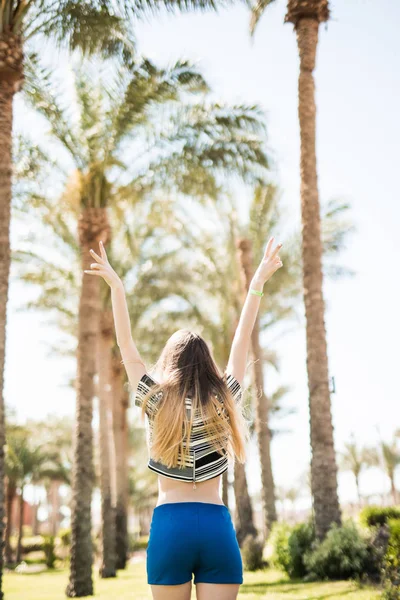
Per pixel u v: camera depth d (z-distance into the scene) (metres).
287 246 23.00
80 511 14.85
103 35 11.98
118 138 15.42
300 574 13.16
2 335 10.30
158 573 2.15
